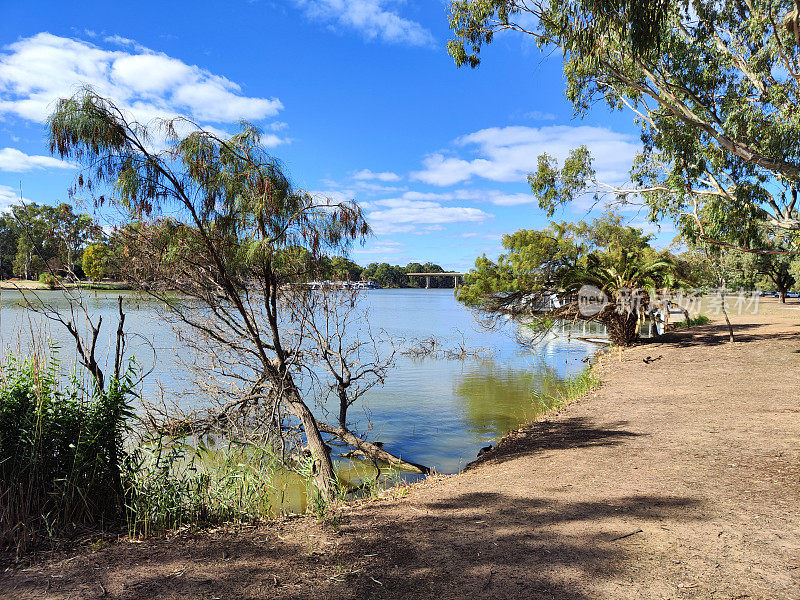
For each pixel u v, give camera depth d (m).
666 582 2.92
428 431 9.41
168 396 8.32
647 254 23.81
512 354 20.41
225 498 4.61
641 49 9.02
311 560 3.38
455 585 2.94
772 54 12.13
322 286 8.20
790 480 4.75
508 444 7.30
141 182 5.66
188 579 3.10
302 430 7.98
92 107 5.38
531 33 12.80
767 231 15.36
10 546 3.66
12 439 4.09
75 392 4.54
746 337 18.19
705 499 4.34
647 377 12.08
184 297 7.17
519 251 21.97
